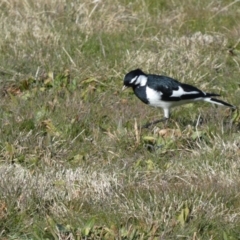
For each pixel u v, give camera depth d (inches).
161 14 649.0
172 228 355.6
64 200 381.1
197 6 660.1
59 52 575.8
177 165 427.8
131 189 390.3
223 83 549.0
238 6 669.3
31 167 424.2
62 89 527.2
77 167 422.3
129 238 346.0
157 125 486.3
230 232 358.0
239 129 481.1
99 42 596.1
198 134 460.8
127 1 667.4
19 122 468.4
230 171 413.7
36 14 623.5
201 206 369.1
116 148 451.8
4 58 563.2
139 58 564.7
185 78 548.1
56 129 464.1
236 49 597.6
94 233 347.3
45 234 355.6
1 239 356.2
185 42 593.0
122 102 515.5
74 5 637.3
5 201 372.8
